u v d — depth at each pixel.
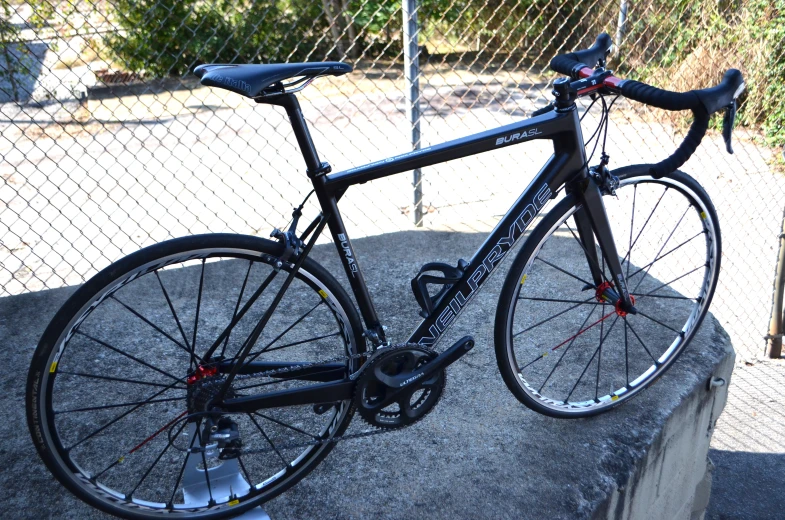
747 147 6.93
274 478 1.89
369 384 1.85
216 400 1.73
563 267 3.16
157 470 2.04
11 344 2.64
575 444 2.14
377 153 6.96
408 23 3.43
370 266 3.24
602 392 2.38
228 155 6.99
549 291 2.98
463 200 5.52
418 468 2.04
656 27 5.66
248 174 6.49
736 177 6.18
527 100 8.18
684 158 1.68
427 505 1.91
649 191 5.56
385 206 5.48
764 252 5.45
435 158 1.77
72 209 5.68
